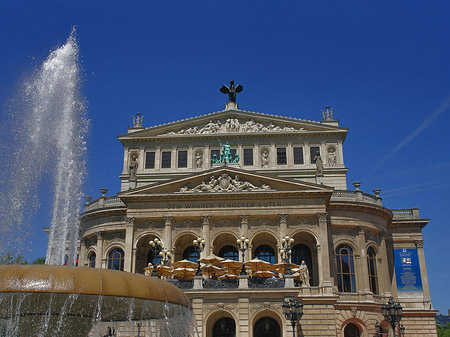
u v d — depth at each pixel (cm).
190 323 1884
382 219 6400
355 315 5662
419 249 6844
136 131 7044
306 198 5669
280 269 5162
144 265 6062
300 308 3844
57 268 1516
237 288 4559
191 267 5109
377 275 6188
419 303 6575
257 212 5662
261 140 6944
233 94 7556
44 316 1698
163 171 6906
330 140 6906
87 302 1720
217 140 6962
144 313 1941
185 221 5784
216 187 5775
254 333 4838
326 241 5525
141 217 5747
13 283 1445
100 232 6203
